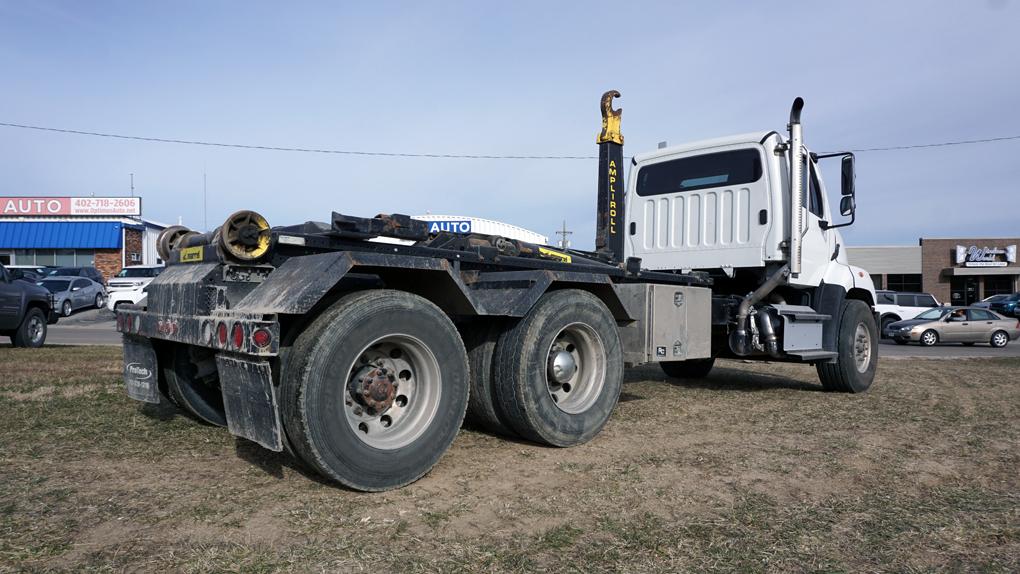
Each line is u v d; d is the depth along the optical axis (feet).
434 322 12.77
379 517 10.55
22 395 20.75
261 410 10.85
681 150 24.70
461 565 8.82
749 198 22.86
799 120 21.39
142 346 15.53
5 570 8.42
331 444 11.17
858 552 9.52
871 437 16.72
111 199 116.67
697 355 19.34
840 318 24.59
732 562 9.08
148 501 11.14
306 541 9.53
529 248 17.44
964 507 11.50
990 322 65.31
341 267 11.44
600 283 16.58
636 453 14.76
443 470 13.26
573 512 10.91
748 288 24.08
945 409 21.01
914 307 76.28
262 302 11.38
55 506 10.83
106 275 112.16
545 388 14.83
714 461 14.15
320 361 11.11
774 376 30.14
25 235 111.34
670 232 24.79
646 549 9.45
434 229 17.17
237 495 11.51
